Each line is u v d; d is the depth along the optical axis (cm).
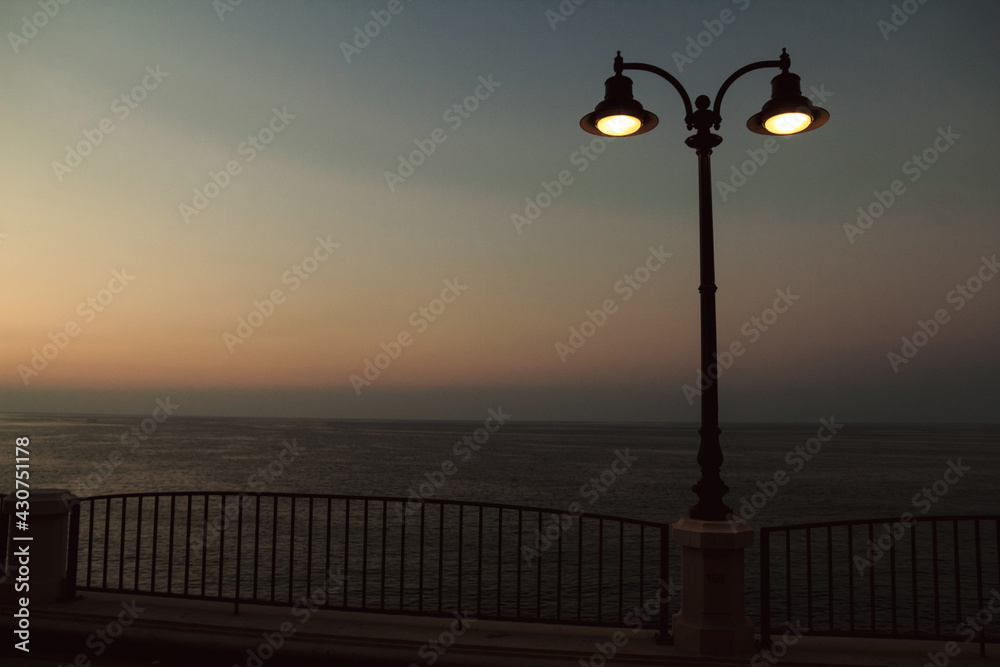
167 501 3838
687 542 530
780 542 2859
